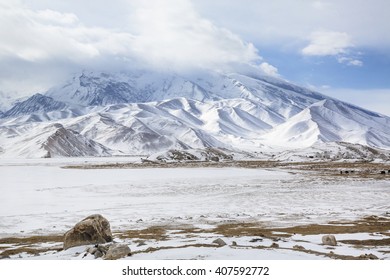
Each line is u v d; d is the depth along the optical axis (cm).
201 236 2475
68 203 4550
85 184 6838
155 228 2986
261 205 4341
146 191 5744
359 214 3662
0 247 2359
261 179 7712
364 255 1708
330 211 3878
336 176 8188
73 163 15700
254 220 3341
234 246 1905
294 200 4725
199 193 5475
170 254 1669
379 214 3666
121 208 4159
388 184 6544
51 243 2458
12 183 7056
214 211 3934
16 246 2378
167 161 15800
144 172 10150
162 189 5997
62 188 6194
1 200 4806
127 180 7650
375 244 2206
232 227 2983
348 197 4972
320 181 7138
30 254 2022
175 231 2808
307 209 4034
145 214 3759
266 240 2139
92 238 2139
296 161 14712
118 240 2330
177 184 6781
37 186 6519
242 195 5225
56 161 17825
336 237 2378
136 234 2680
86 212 3897
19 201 4719
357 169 10131
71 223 3322
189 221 3322
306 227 2925
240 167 12250
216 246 1902
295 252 1733
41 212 3903
